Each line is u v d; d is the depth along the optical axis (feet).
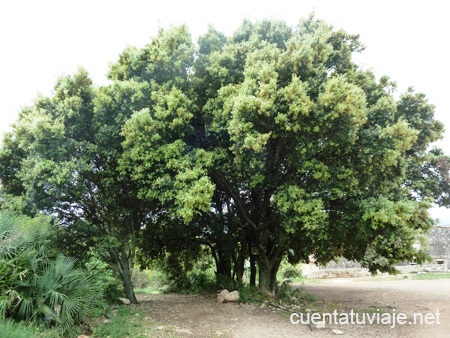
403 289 62.13
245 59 40.86
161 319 35.47
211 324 34.14
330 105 32.58
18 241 25.52
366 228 37.24
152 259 63.41
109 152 40.98
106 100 39.01
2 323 19.12
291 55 36.19
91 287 28.32
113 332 27.76
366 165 37.68
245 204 51.83
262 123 34.01
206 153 38.75
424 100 47.44
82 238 44.04
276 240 46.85
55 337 22.22
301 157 37.55
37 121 35.73
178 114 37.68
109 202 43.70
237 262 56.90
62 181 35.88
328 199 38.99
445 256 98.12
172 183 36.68
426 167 55.26
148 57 42.63
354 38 47.24
